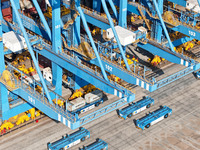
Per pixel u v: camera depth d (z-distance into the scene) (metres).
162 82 64.94
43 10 87.44
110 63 66.81
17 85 59.12
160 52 72.62
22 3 87.56
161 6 75.25
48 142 60.47
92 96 67.06
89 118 56.78
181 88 73.94
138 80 64.25
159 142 61.12
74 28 68.25
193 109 68.44
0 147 59.34
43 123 64.38
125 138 61.72
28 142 60.41
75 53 68.88
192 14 76.44
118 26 70.75
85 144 60.22
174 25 73.88
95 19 78.44
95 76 62.41
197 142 61.44
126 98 58.84
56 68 67.50
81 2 92.19
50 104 57.47
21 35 63.81
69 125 55.12
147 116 64.94
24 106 63.00
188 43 86.38
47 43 70.12
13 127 63.09
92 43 61.22
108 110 59.38
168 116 66.56
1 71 59.25
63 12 69.56
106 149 59.28
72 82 70.88
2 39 57.19
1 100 60.25
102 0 61.81
